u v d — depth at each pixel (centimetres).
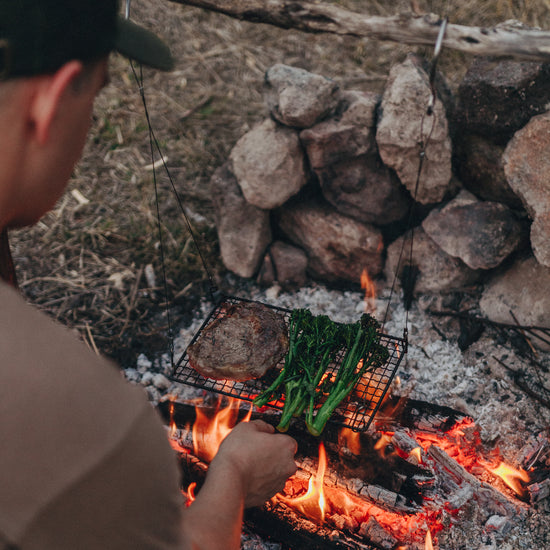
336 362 217
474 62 269
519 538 223
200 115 463
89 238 372
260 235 329
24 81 62
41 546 59
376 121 287
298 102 285
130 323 323
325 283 335
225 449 139
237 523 115
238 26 544
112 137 443
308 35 530
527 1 505
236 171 312
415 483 224
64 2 62
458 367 280
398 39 215
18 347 58
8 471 56
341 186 304
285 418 195
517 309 279
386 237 319
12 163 66
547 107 248
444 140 275
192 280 345
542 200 252
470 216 285
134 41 87
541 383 262
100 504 61
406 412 247
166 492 67
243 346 210
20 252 365
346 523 221
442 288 304
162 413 258
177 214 384
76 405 58
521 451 242
